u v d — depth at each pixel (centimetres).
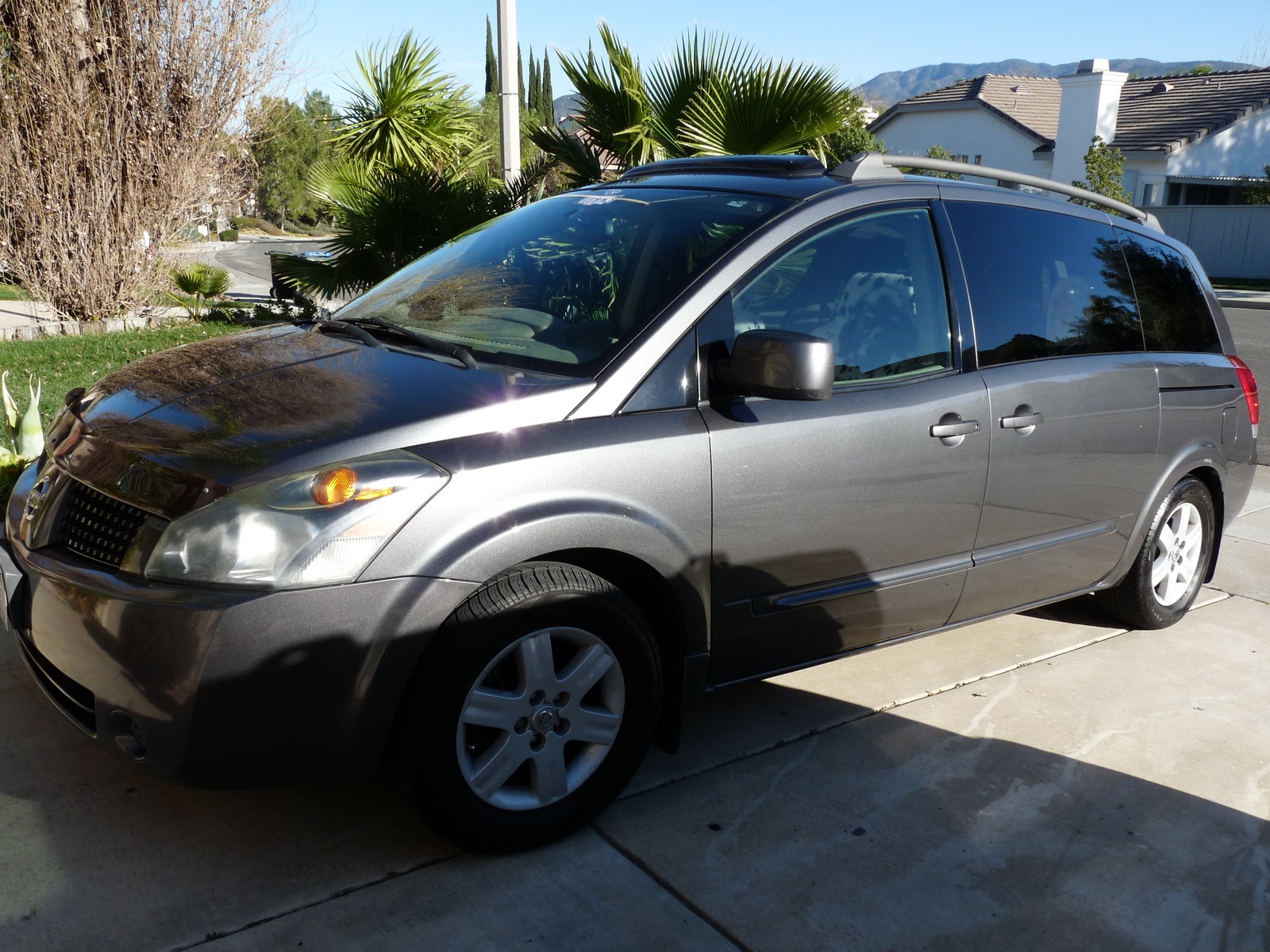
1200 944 248
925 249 332
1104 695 376
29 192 1049
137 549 233
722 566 283
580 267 313
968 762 323
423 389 260
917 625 343
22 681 338
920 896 259
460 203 891
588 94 832
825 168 341
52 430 297
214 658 219
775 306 296
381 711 236
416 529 234
